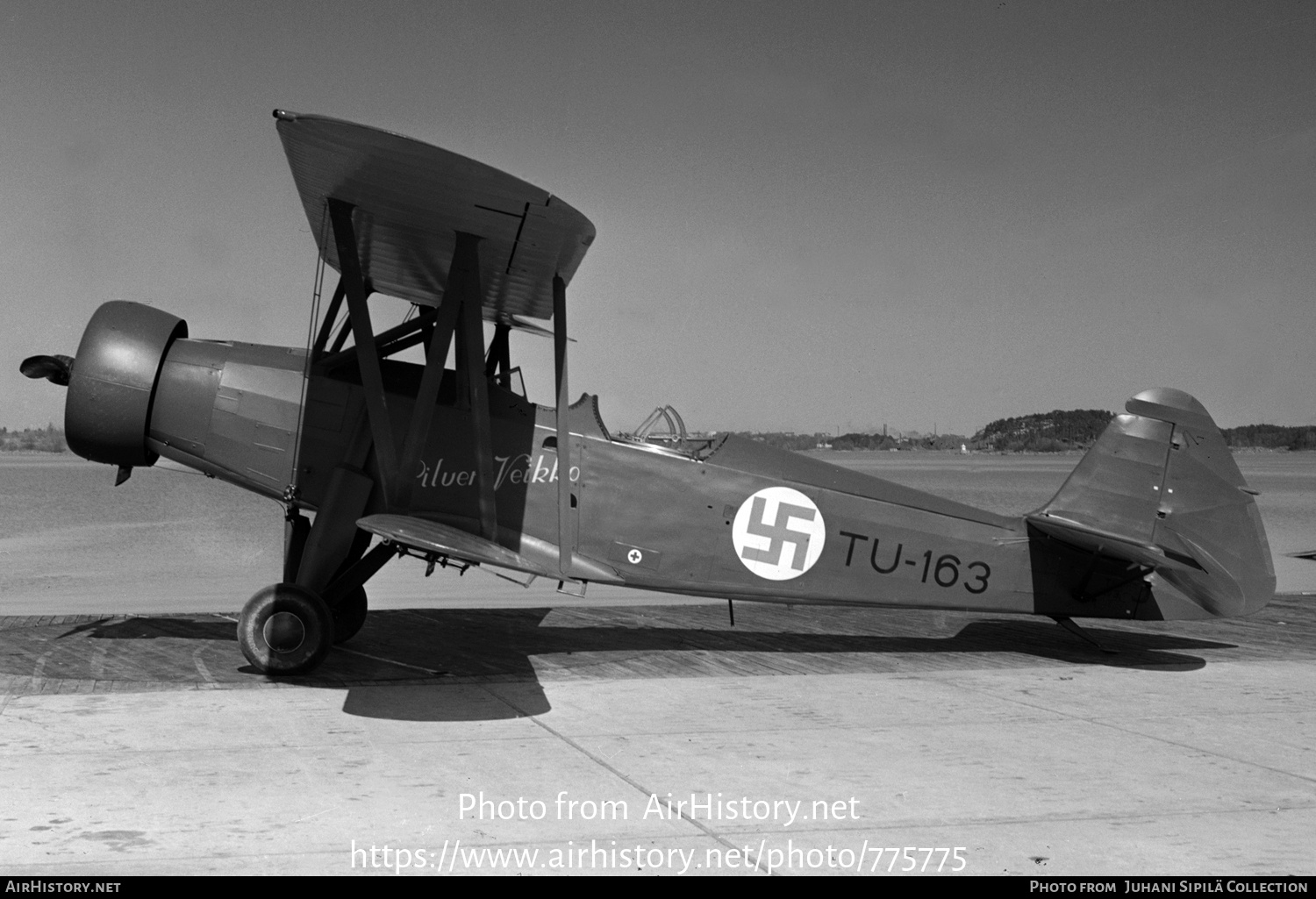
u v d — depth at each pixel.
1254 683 8.31
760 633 10.36
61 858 4.12
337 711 6.69
